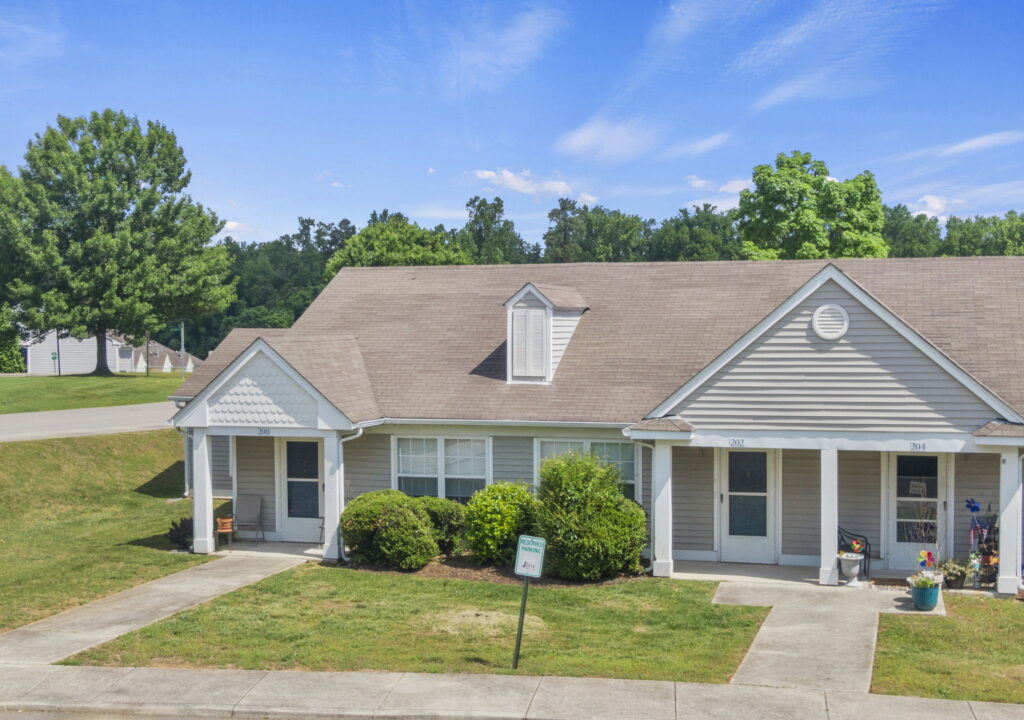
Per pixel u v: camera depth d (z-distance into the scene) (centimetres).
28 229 5466
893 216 11638
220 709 1177
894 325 1730
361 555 1977
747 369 1816
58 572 1953
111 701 1209
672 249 9912
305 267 12588
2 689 1255
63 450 3212
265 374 2050
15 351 7738
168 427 3766
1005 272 2191
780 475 1978
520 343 2155
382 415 2125
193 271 5741
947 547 1881
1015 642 1417
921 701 1159
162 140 5869
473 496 2014
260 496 2267
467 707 1158
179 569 1959
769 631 1484
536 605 1669
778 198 4169
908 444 1731
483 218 11431
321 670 1316
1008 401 1808
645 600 1695
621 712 1133
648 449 2002
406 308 2570
